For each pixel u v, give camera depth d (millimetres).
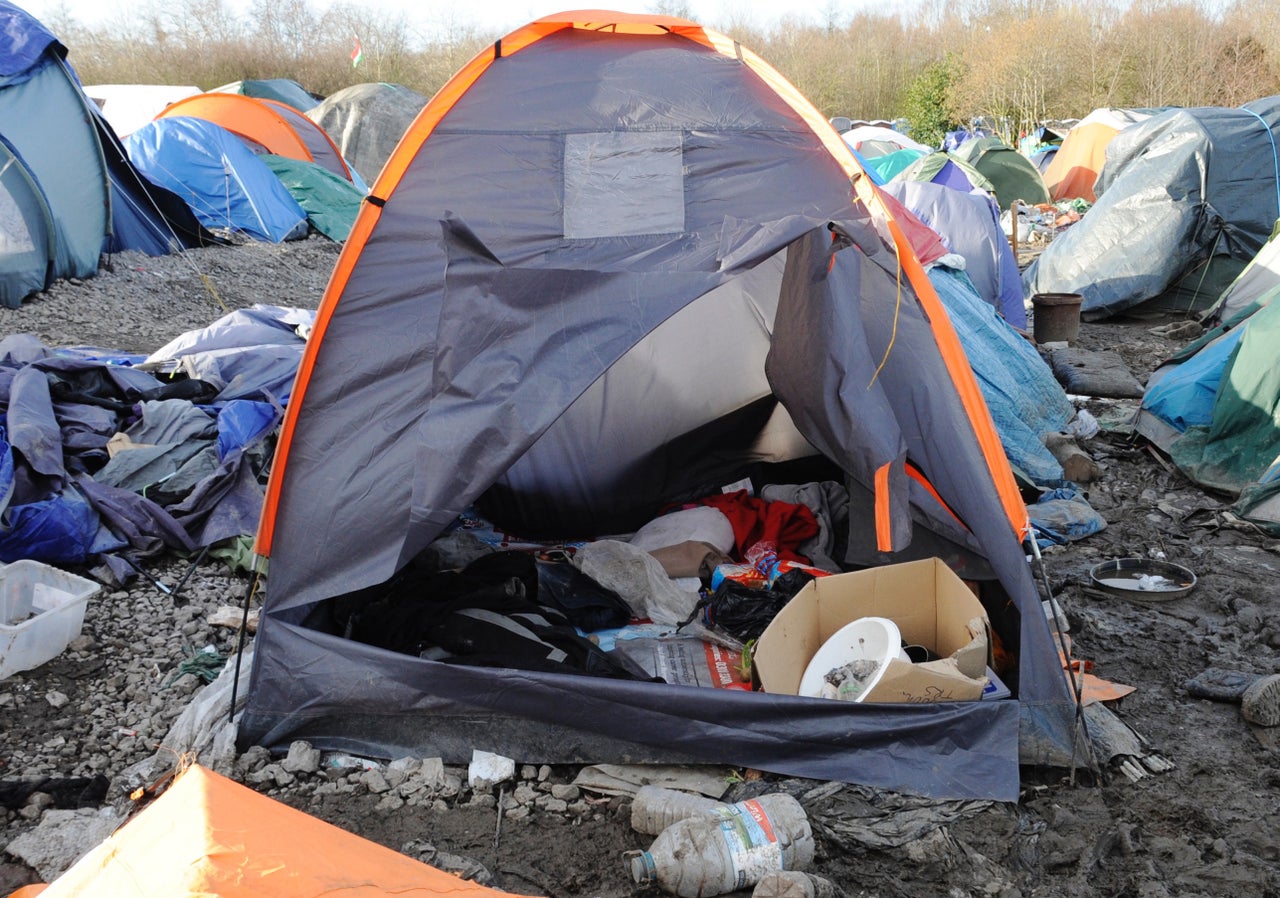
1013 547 3699
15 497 4895
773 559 4875
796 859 3115
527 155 4016
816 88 40719
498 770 3564
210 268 11562
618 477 5547
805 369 4129
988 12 40250
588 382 3404
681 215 3969
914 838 3211
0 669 4023
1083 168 19125
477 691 3609
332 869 1911
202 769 2129
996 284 9898
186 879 1744
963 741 3512
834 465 5828
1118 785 3545
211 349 6910
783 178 4027
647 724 3559
